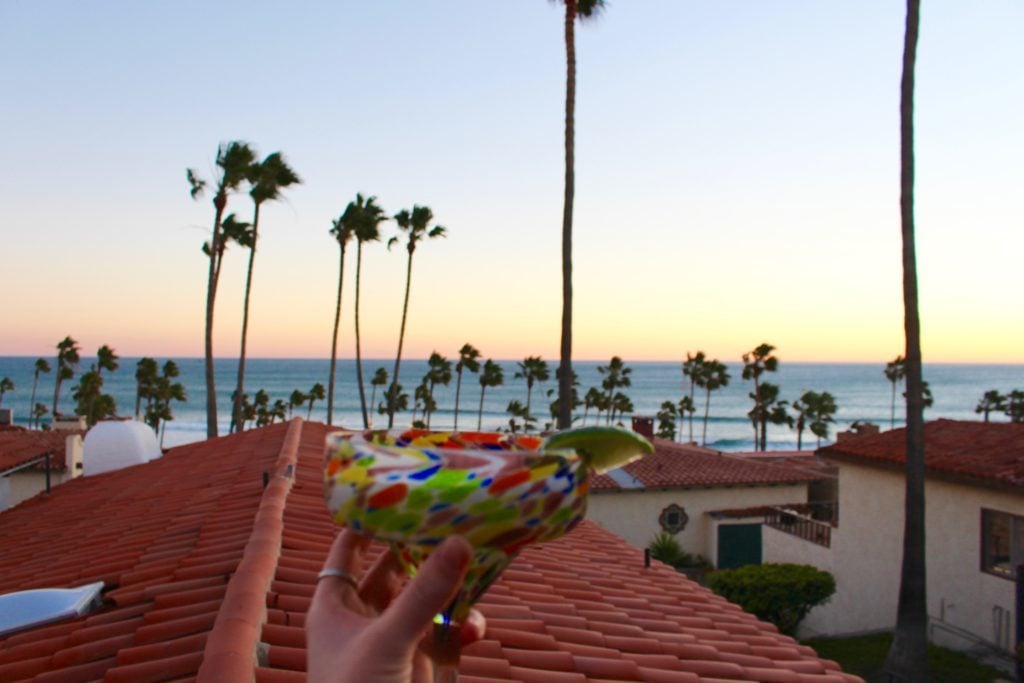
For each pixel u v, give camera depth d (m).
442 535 1.20
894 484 16.23
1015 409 81.62
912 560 12.37
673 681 4.51
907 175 12.68
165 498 8.62
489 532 1.20
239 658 3.05
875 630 16.52
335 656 1.19
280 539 5.14
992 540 13.85
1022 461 13.55
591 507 23.89
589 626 5.35
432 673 1.33
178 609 3.96
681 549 24.08
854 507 17.30
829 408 69.56
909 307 12.57
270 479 7.32
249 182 30.23
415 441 1.55
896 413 148.00
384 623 1.14
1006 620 13.32
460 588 1.26
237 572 4.15
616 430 1.29
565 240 15.41
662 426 79.06
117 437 14.61
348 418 134.38
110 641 3.65
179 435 106.44
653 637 5.38
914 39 12.73
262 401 91.50
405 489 1.19
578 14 15.98
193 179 29.59
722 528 23.98
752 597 16.23
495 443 1.60
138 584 4.66
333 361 40.31
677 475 24.84
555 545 8.22
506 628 4.86
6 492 16.11
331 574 1.35
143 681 3.13
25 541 8.38
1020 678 12.21
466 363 77.56
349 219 39.25
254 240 33.25
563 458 1.25
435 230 40.94
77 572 5.54
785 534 19.73
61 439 24.02
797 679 5.05
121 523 7.58
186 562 4.91
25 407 148.12
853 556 17.27
